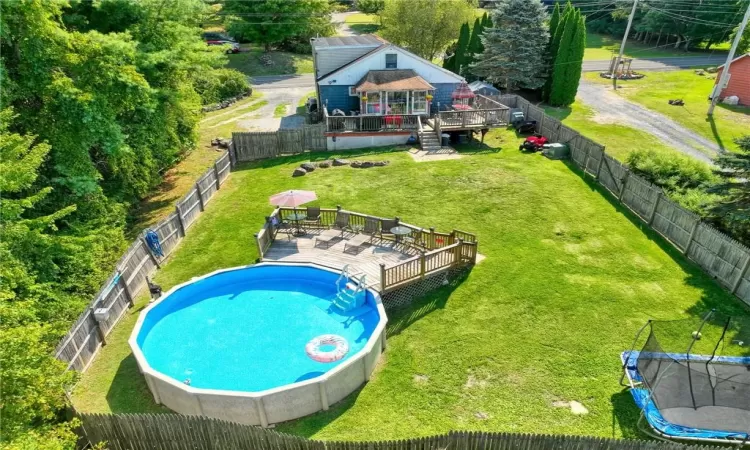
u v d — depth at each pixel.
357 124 27.56
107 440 9.21
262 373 11.47
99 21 20.16
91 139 15.82
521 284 14.59
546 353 11.85
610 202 19.69
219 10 58.53
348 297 13.88
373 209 19.80
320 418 10.28
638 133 28.19
